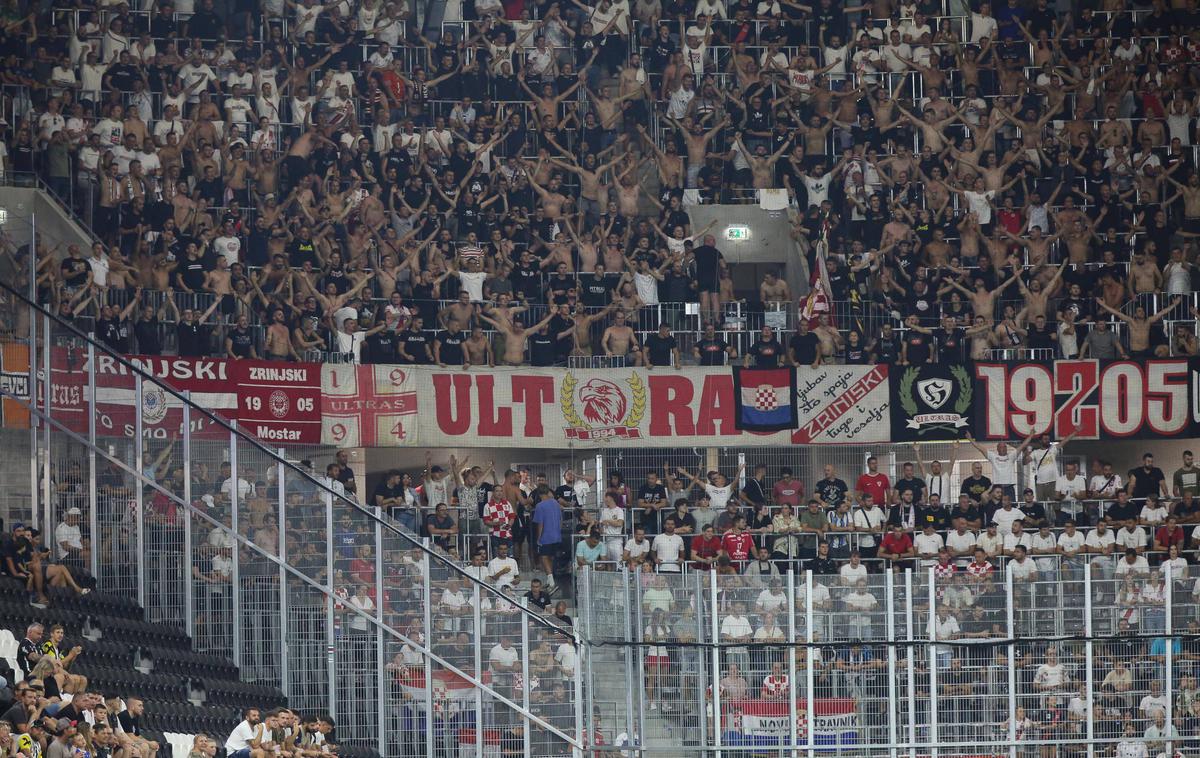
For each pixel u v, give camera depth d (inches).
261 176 3575.3
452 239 3595.0
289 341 3280.0
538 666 2694.4
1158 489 3302.2
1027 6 3981.3
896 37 3924.7
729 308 3538.4
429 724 2655.0
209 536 2625.5
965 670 2748.5
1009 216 3703.3
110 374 2586.1
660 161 3742.6
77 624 2436.0
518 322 3405.5
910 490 3253.0
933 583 2748.5
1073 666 2763.3
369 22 3848.4
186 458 2620.6
